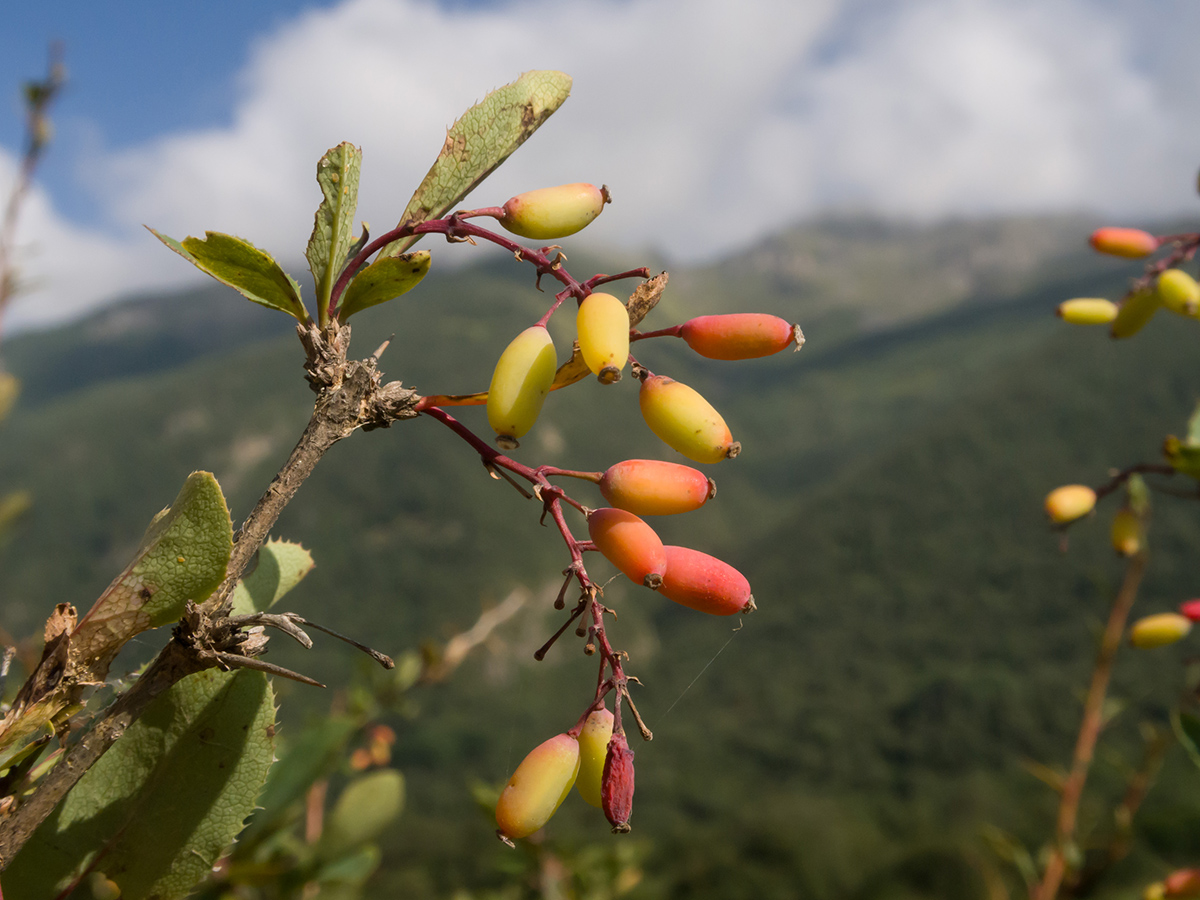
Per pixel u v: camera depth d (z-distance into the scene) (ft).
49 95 10.29
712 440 3.28
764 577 249.14
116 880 3.14
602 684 3.24
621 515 3.23
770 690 201.67
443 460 277.44
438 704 171.32
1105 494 6.97
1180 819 9.28
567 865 12.88
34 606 253.44
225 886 6.73
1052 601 184.03
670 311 638.53
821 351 588.50
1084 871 9.78
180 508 2.70
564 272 3.42
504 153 3.62
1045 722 151.94
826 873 124.57
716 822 150.92
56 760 3.19
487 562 247.09
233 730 3.23
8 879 3.08
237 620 2.60
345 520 268.41
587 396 315.58
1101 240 6.72
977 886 106.93
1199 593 140.97
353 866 7.58
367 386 3.00
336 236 3.03
